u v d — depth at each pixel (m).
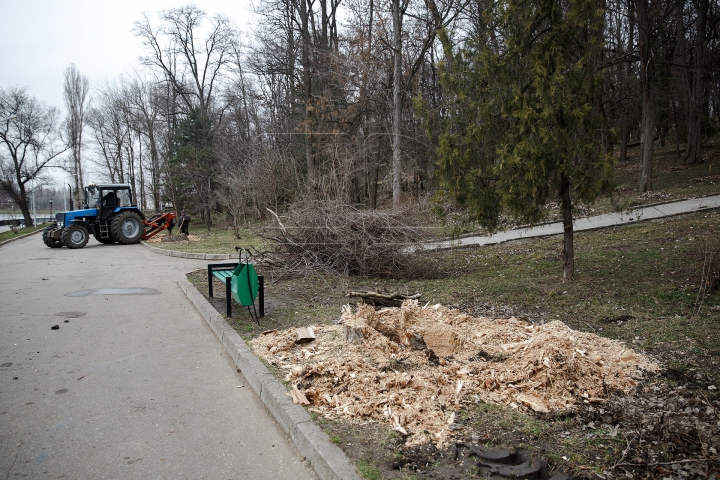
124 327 7.09
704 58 24.70
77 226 20.58
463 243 12.98
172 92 43.09
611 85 27.28
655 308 6.10
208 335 6.67
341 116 23.25
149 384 4.86
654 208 14.52
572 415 3.74
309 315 7.17
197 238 23.69
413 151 22.56
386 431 3.51
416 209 10.96
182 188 34.12
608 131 7.09
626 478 2.92
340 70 22.42
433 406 3.85
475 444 3.30
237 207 22.67
